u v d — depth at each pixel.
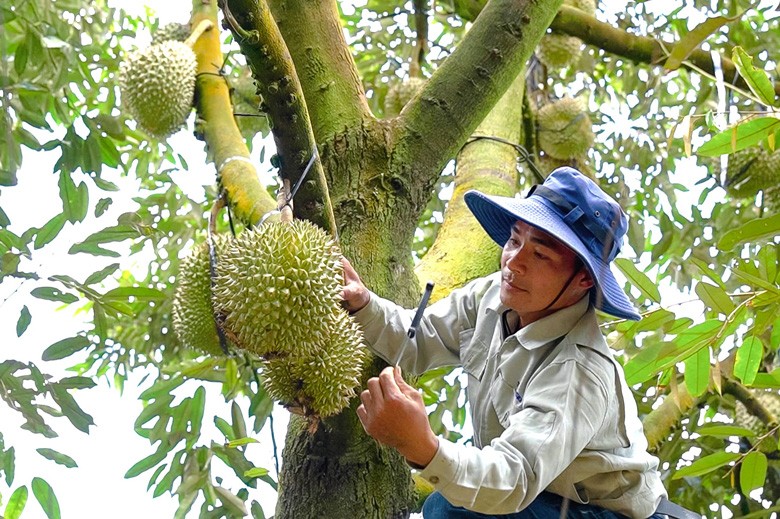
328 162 2.34
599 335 1.92
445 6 3.93
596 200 1.93
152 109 2.76
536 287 1.91
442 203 4.38
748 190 3.62
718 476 3.66
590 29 3.96
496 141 3.53
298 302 1.71
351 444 2.09
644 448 2.00
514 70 2.56
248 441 2.54
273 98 1.88
